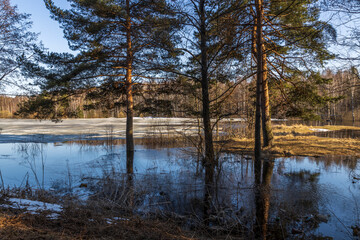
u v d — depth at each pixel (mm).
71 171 10117
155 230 4020
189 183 8039
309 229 4965
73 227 3518
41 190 6648
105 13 13938
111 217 4574
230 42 10406
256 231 4910
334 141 17844
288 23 13391
